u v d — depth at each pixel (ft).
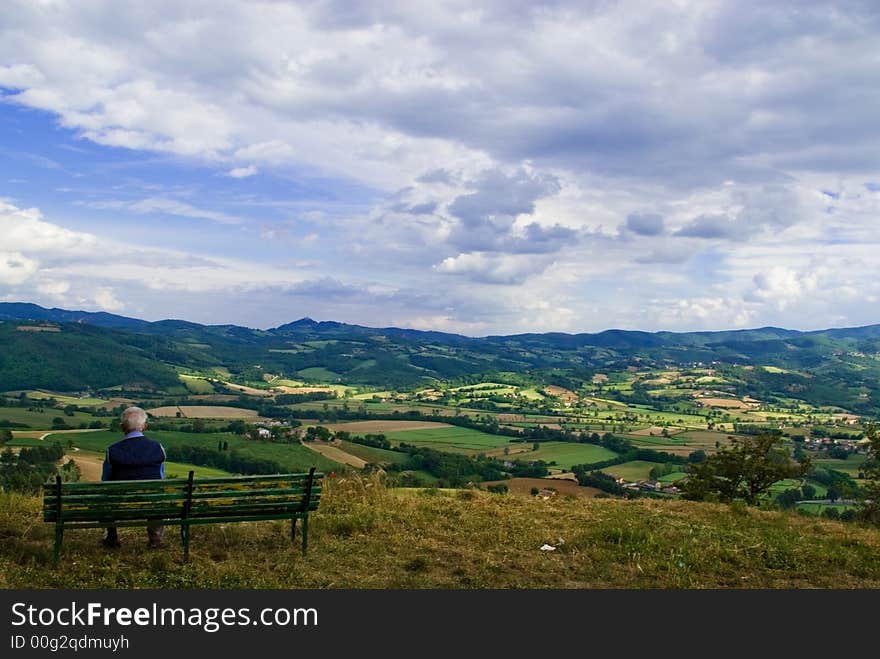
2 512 29.81
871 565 28.66
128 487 23.34
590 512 37.99
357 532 29.84
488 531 31.07
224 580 23.03
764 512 42.83
